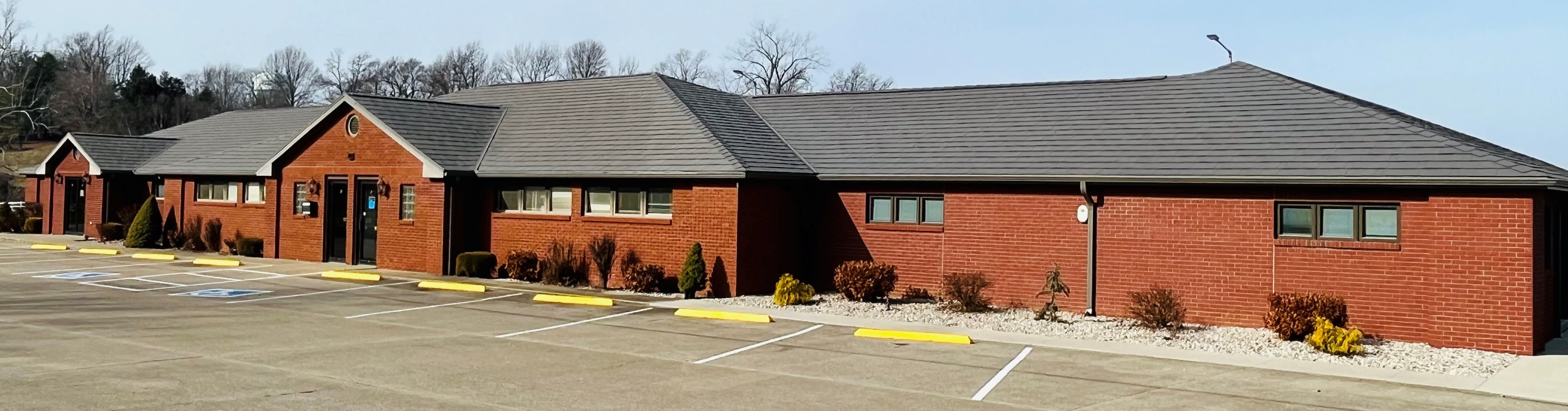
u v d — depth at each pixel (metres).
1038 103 23.00
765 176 20.69
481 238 24.67
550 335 15.82
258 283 22.38
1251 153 18.23
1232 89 21.06
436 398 10.74
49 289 20.73
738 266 20.72
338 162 26.53
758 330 16.77
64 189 37.38
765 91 69.56
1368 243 16.70
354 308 18.58
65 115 83.81
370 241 26.11
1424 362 14.52
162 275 23.83
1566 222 19.58
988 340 16.00
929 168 20.98
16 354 12.55
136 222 31.69
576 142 24.23
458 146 25.09
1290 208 17.56
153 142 37.44
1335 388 12.47
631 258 22.17
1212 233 18.09
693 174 20.92
